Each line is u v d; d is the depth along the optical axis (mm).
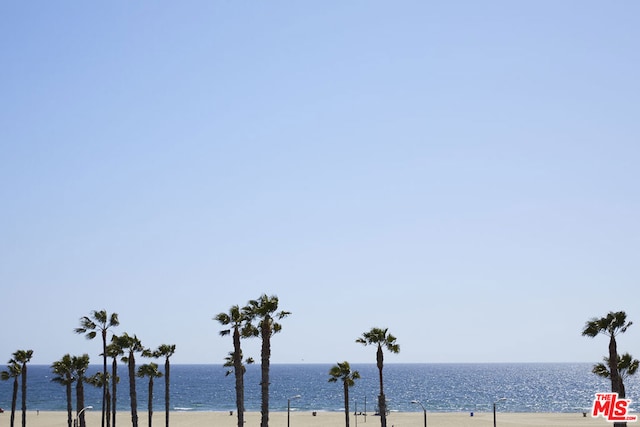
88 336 79875
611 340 60938
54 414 156000
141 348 82500
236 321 68312
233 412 160000
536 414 155250
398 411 177250
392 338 79125
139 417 147250
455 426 128750
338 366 87250
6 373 95875
